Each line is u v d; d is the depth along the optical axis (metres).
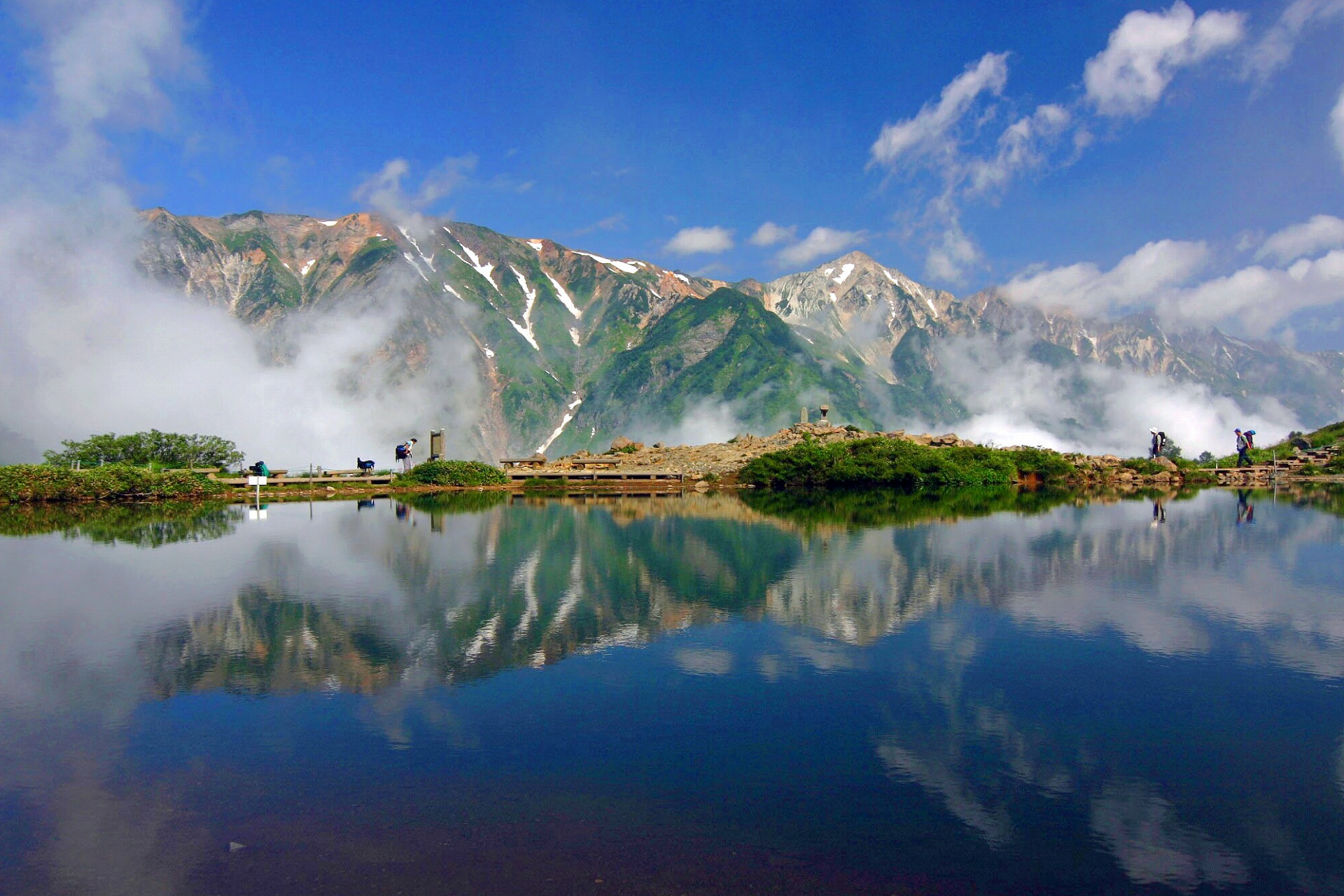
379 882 7.43
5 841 8.18
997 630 15.59
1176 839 8.19
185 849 8.00
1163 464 68.50
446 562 23.47
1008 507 41.47
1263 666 13.36
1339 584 19.92
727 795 9.01
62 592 19.23
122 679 12.77
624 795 9.00
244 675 12.95
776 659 13.71
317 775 9.48
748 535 29.72
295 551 25.66
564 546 26.75
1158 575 21.22
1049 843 8.10
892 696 11.97
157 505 43.62
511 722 11.02
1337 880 7.51
